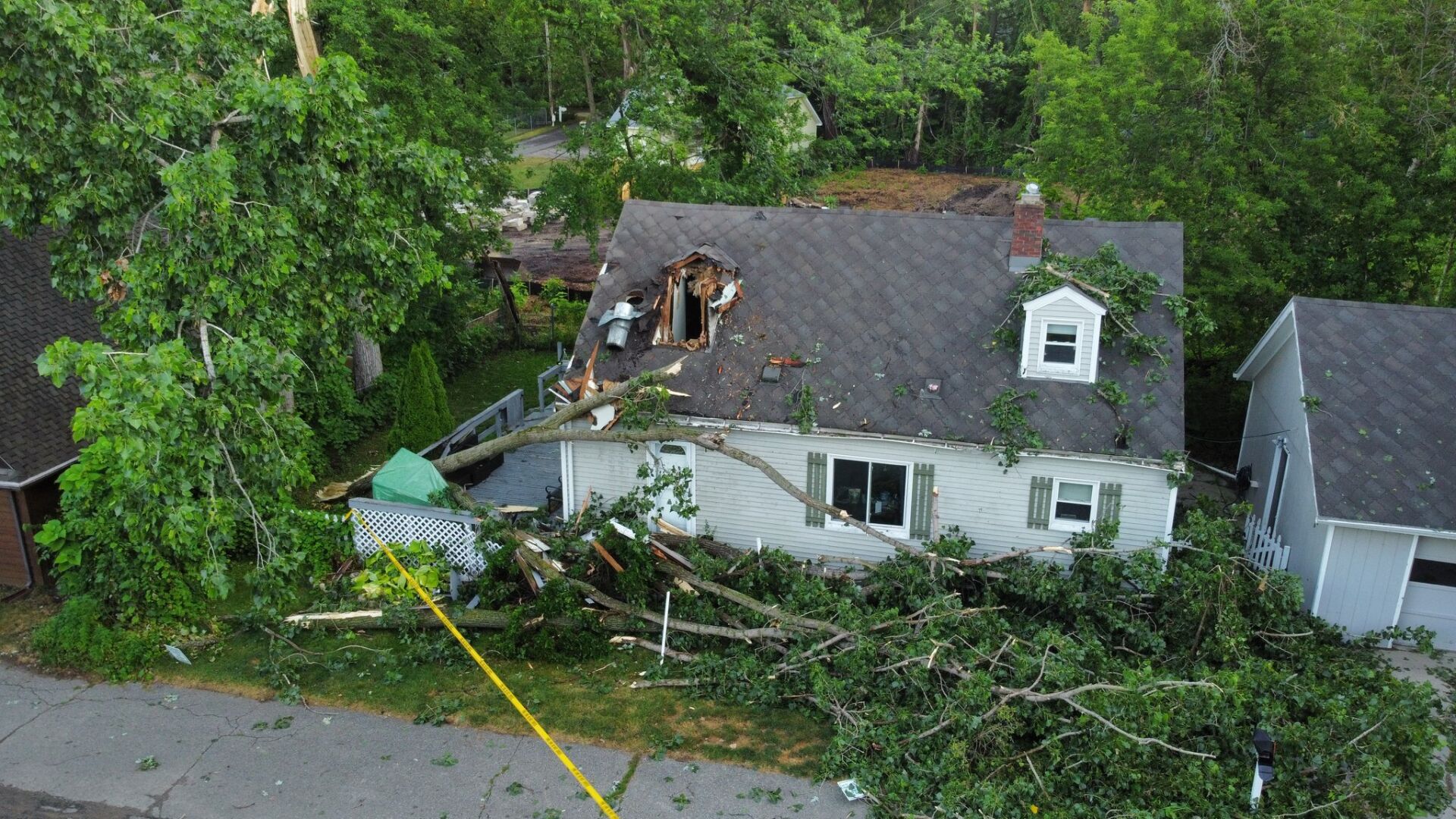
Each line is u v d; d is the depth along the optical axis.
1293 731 10.24
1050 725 10.46
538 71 34.91
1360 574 13.71
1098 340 14.28
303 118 12.53
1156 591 12.98
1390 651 13.84
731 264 15.70
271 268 12.62
